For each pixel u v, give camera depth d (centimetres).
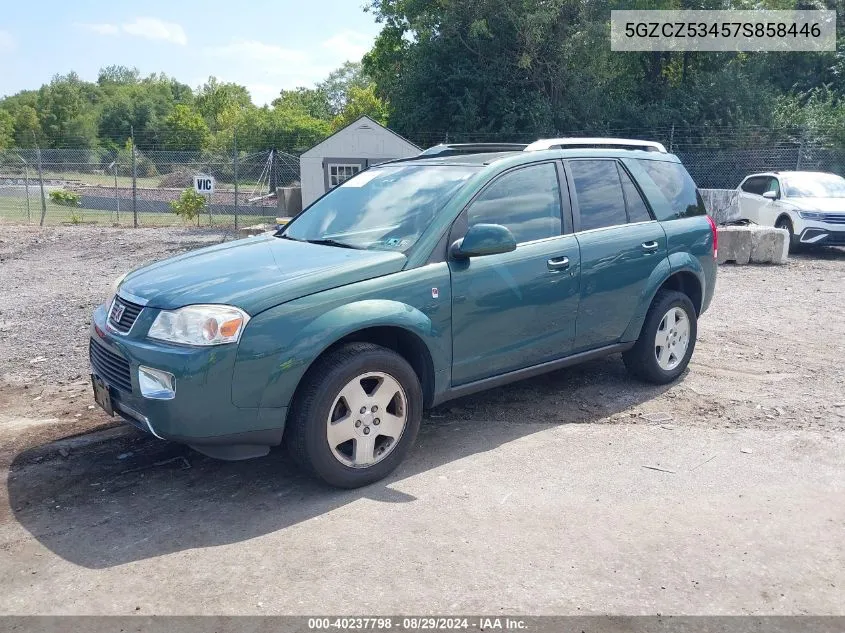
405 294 417
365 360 398
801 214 1462
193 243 1667
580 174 526
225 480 427
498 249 430
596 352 531
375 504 391
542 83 2819
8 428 511
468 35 2780
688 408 536
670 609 301
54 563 340
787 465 437
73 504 400
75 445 479
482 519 373
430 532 361
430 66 2858
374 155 2078
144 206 2864
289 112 7256
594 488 408
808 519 374
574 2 2731
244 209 2588
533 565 332
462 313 443
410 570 328
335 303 394
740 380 603
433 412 530
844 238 1443
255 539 358
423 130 2912
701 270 596
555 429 496
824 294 1012
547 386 587
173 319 375
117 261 1362
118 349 389
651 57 3128
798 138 2469
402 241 441
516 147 541
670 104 2867
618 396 563
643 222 557
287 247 461
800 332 774
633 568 330
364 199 505
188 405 362
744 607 303
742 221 1472
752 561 336
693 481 417
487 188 470
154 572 331
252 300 374
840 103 2759
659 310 563
